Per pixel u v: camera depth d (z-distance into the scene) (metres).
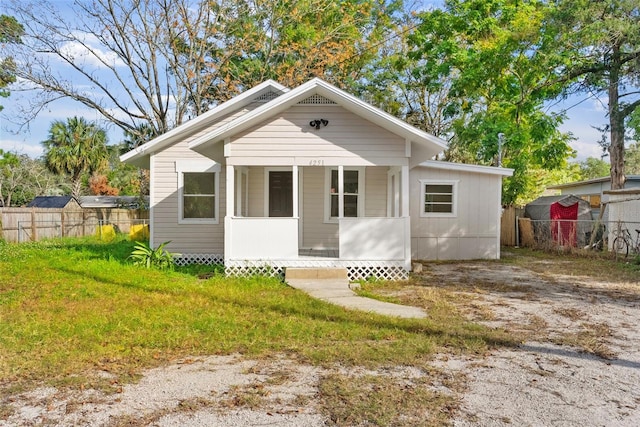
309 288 9.72
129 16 20.95
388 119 10.49
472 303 8.45
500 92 23.48
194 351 5.58
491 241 15.95
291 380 4.63
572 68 20.14
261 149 11.07
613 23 16.30
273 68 23.81
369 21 26.84
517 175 22.17
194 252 14.25
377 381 4.59
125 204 34.09
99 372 4.88
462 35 25.19
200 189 14.30
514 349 5.70
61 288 9.55
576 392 4.35
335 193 14.38
